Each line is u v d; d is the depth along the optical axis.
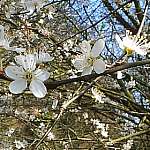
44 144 4.03
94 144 4.49
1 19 3.08
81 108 4.69
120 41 1.53
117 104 4.94
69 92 4.25
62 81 1.40
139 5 5.32
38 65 1.51
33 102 4.65
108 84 5.06
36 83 1.34
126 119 5.11
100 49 1.50
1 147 4.24
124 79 5.32
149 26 5.44
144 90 5.75
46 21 4.55
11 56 2.46
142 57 4.31
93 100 4.67
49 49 3.57
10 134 4.50
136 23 5.49
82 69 1.50
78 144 4.86
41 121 4.47
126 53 1.53
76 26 4.90
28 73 1.35
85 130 5.23
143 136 5.50
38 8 2.20
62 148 4.76
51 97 4.34
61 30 4.87
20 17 3.25
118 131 5.41
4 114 4.38
